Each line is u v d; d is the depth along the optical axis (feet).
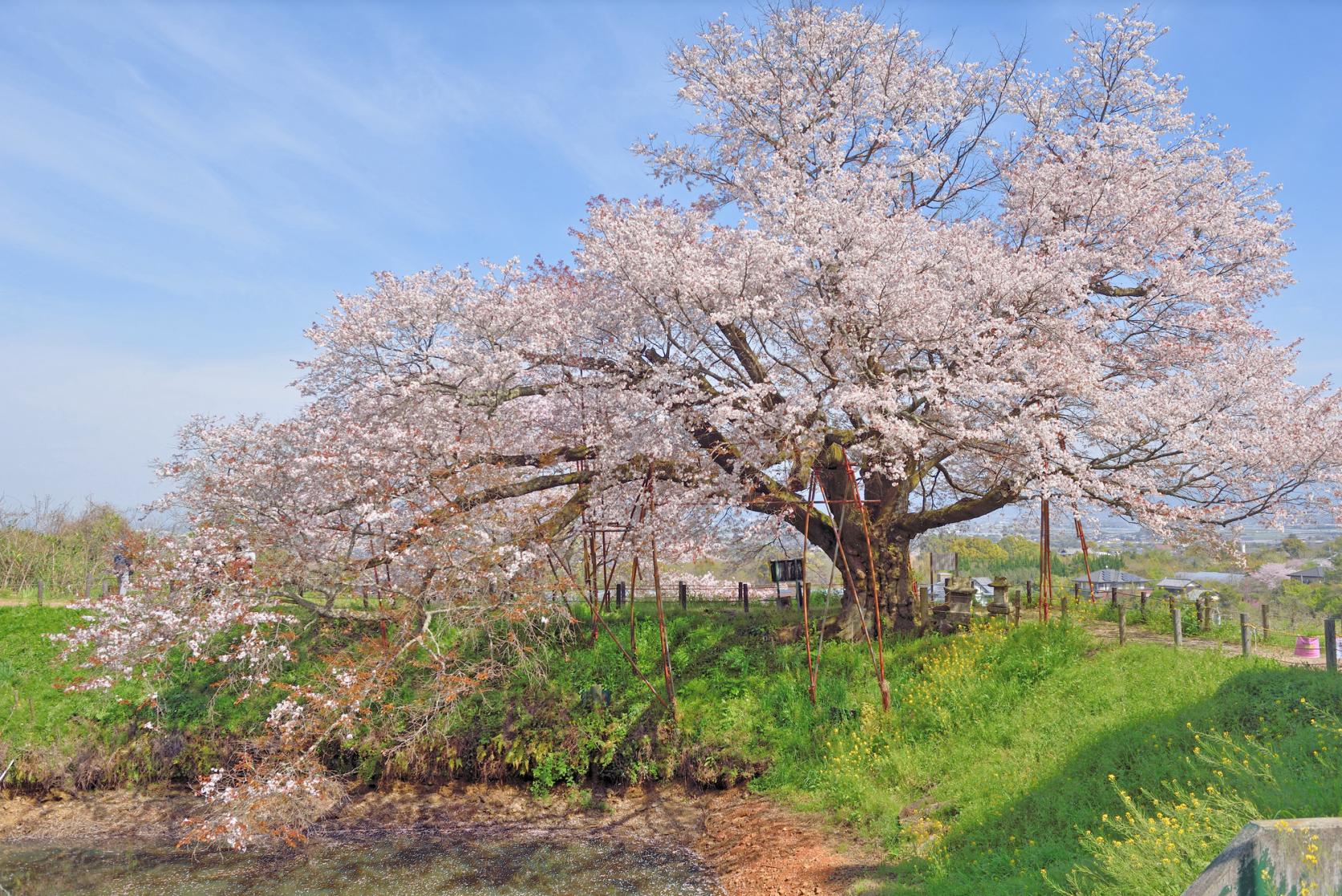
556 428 56.54
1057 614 67.10
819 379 49.55
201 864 42.60
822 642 56.70
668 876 38.42
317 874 40.88
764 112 62.03
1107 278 58.18
